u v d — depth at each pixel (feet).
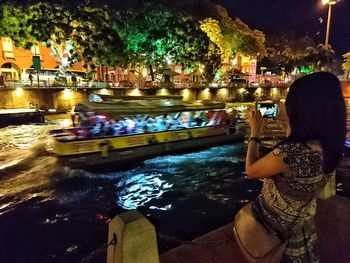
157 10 120.47
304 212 5.40
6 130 74.79
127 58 123.03
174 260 12.32
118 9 116.98
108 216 28.66
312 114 5.04
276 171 5.21
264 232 5.90
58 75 130.93
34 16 101.50
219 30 134.00
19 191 34.40
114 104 46.96
